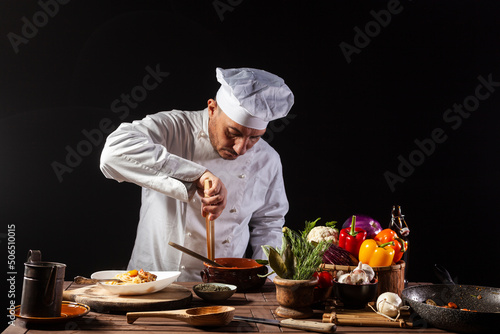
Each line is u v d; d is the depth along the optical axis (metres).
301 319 1.55
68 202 3.17
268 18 3.31
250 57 3.31
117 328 1.43
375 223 1.86
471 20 3.37
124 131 2.13
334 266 1.66
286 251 1.58
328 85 3.36
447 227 3.39
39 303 1.42
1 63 3.12
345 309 1.62
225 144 2.24
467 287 1.63
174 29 3.24
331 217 3.38
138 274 1.72
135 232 3.22
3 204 3.12
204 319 1.43
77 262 3.19
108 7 3.18
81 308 1.56
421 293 1.62
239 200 2.46
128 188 3.21
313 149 3.37
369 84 3.36
